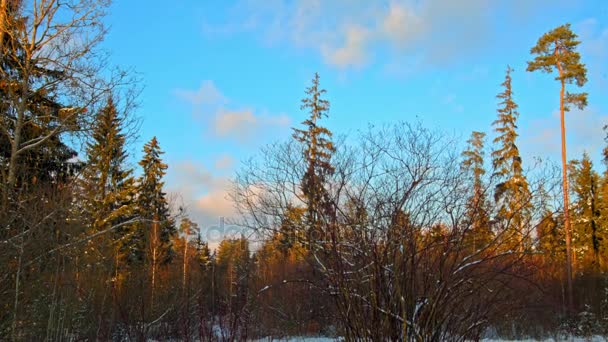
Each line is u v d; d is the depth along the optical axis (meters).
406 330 5.68
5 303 9.01
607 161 22.41
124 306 11.42
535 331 14.28
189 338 7.99
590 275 20.59
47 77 13.64
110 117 14.47
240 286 9.45
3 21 12.91
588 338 15.17
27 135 13.69
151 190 27.20
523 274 6.97
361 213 6.21
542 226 6.48
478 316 6.05
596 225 29.48
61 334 9.87
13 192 10.62
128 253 20.17
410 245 5.92
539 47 24.59
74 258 10.82
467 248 6.34
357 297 5.93
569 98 23.48
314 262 6.75
